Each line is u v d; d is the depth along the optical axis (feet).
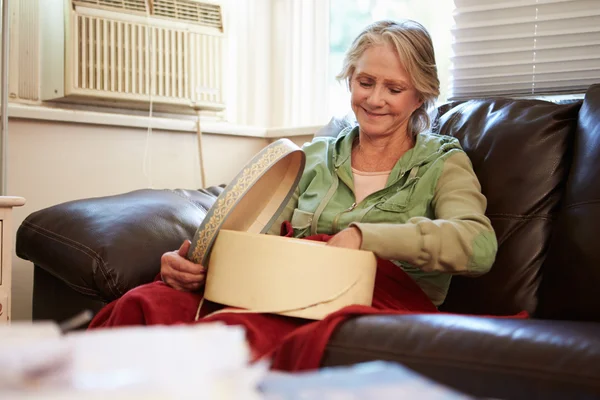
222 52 7.98
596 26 6.15
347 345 3.17
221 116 8.43
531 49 6.46
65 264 5.02
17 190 6.64
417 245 4.17
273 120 9.00
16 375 1.28
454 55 6.89
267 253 3.70
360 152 5.50
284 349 3.34
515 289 4.91
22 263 6.81
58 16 6.95
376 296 4.44
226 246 3.89
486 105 5.79
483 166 5.37
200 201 6.06
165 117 7.89
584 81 6.28
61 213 5.41
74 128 6.99
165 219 5.40
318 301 3.62
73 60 6.84
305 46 8.78
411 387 1.34
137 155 7.49
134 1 7.27
